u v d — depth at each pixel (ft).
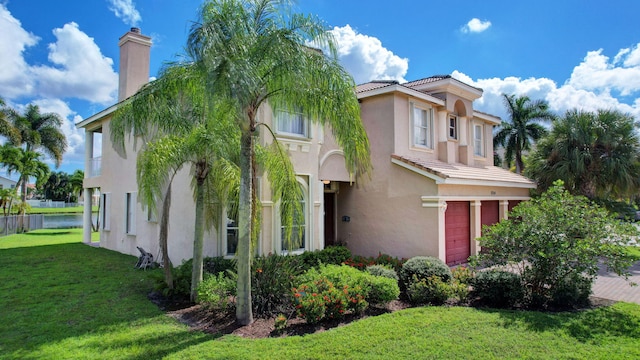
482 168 58.29
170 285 29.73
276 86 23.93
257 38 23.03
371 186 49.16
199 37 20.74
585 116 61.62
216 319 25.14
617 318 25.18
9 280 36.35
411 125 49.06
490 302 29.01
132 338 21.48
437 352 19.40
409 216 45.03
